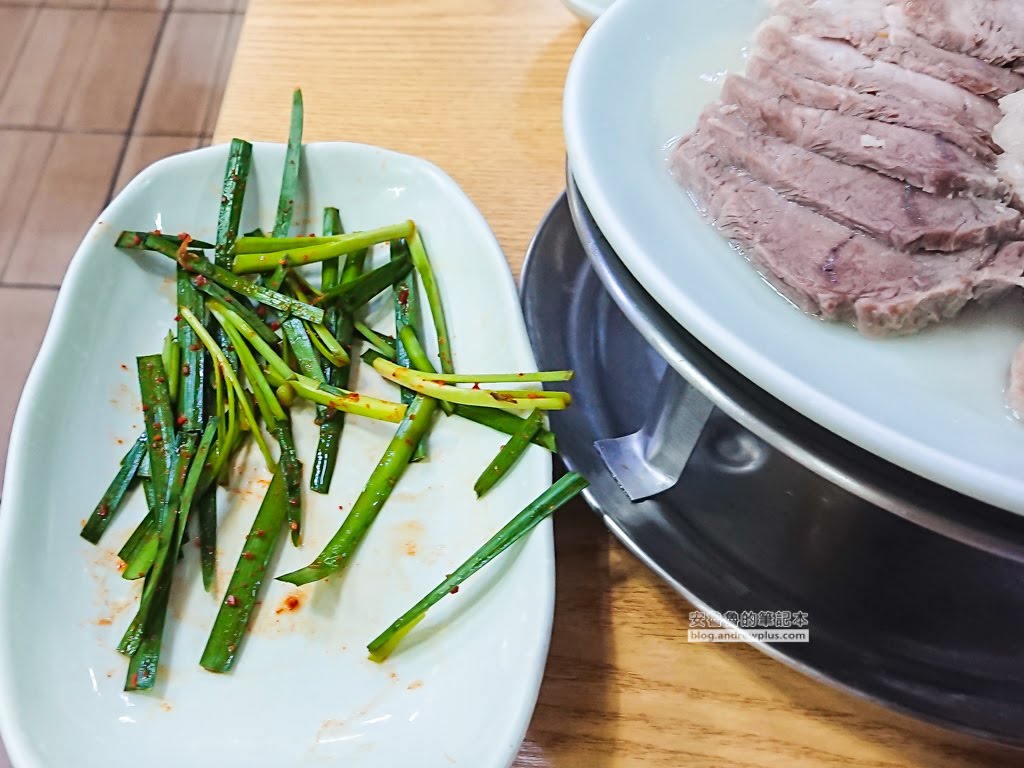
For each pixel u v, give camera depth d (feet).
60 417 0.68
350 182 0.83
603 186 0.59
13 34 1.72
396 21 1.05
